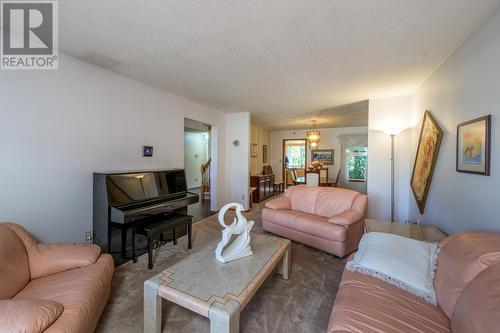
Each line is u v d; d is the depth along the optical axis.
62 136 2.33
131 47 2.21
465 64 2.01
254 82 3.16
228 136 5.30
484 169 1.69
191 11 1.67
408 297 1.29
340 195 3.29
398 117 3.70
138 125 3.14
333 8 1.62
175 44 2.15
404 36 1.97
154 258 2.63
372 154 3.88
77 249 1.73
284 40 2.06
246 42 2.11
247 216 4.59
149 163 3.32
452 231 2.21
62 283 1.45
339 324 1.09
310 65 2.59
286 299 1.88
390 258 1.54
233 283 1.50
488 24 1.69
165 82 3.18
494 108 1.61
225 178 5.30
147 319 1.49
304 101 4.12
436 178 2.58
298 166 8.95
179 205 3.00
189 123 5.29
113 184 2.51
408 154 3.64
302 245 3.06
